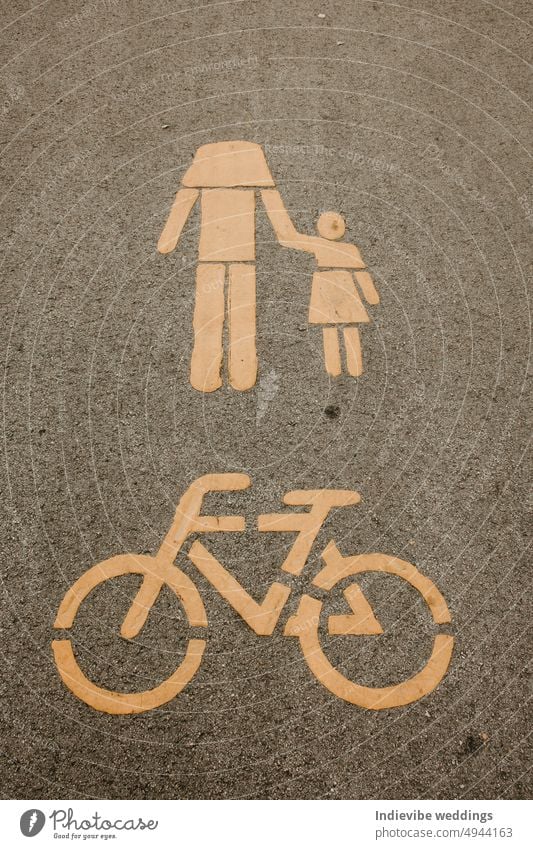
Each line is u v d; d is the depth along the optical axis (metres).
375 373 3.04
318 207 3.39
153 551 2.74
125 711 2.49
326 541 2.75
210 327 3.13
